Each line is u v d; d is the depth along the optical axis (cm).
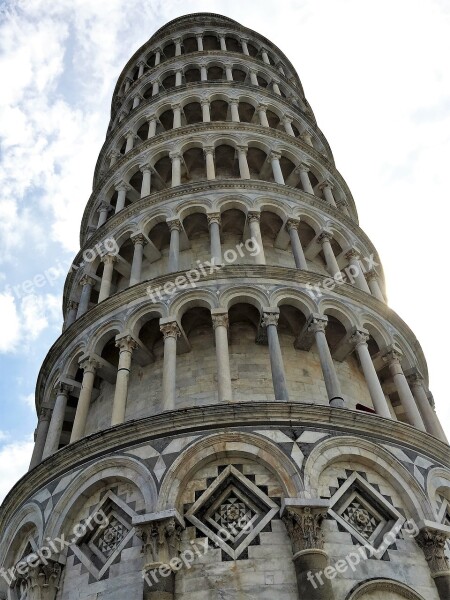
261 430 1489
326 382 1742
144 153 2861
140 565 1325
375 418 1592
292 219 2353
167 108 3158
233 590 1241
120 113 3525
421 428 1809
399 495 1508
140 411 1911
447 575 1359
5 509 1741
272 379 1817
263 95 3219
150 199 2455
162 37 3919
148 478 1423
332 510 1400
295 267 2291
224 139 2795
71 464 1588
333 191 2989
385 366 2133
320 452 1473
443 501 1596
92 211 3031
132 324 1936
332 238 2448
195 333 2073
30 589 1398
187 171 2869
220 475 1438
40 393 2325
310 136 3272
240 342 2014
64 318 2745
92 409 2123
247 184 2438
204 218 2438
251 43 3891
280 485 1409
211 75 3572
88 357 1947
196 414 1510
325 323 1911
